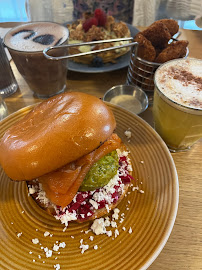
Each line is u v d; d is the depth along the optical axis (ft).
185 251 0.60
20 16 2.04
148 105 0.97
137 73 0.94
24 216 0.66
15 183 0.72
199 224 0.65
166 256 0.59
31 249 0.59
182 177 0.76
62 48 0.84
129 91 0.99
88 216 0.62
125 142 0.81
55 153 0.54
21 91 1.05
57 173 0.60
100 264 0.56
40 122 0.62
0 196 0.70
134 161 0.76
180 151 0.83
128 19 1.92
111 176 0.63
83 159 0.59
